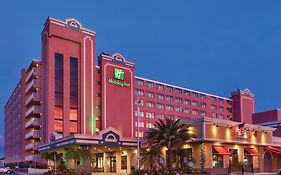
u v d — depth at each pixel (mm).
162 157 53781
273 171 67000
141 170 50062
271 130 67812
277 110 106250
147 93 114250
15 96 111750
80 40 87562
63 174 55469
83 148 57531
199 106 129125
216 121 55969
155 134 53406
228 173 54656
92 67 89000
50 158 62688
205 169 53156
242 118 137125
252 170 60844
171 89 122062
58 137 66562
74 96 84438
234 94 141000
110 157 74750
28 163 76812
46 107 80375
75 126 83312
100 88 92312
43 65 85500
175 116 120438
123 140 62500
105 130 60656
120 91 95562
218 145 56969
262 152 65500
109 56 95250
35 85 85438
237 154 60250
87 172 56344
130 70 99125
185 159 55438
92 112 86688
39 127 85250
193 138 54406
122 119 94438
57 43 83688
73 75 85312
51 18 83750
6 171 71000
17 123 104500
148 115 111875
